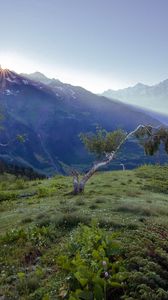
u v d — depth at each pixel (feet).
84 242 54.29
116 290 41.32
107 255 48.88
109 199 114.01
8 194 149.79
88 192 139.44
